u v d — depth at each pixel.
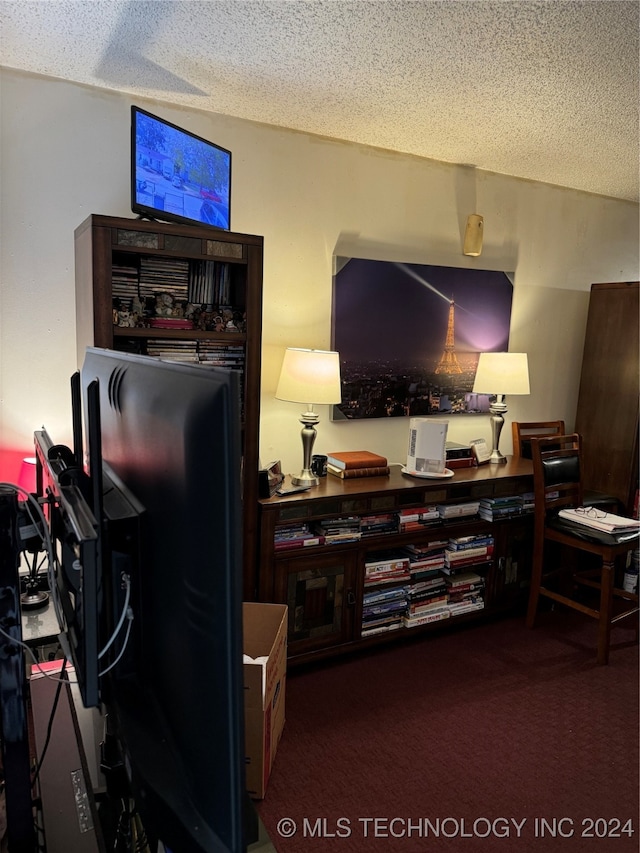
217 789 0.50
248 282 2.20
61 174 2.30
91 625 0.59
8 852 0.84
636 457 3.51
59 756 1.05
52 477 0.84
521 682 2.44
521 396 3.71
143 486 0.64
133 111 1.93
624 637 2.86
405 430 3.26
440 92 2.31
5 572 0.79
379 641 2.65
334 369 2.55
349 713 2.20
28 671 1.39
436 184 3.17
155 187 2.04
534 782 1.86
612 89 2.24
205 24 1.84
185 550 0.52
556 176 3.42
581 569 3.39
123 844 0.89
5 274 2.26
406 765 1.92
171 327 2.14
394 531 2.64
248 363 2.24
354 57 2.04
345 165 2.89
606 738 2.08
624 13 1.73
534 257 3.58
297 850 1.59
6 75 2.17
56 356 2.37
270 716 1.82
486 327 3.42
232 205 2.64
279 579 2.39
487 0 1.67
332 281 2.94
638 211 4.01
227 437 0.46
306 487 2.54
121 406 0.73
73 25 1.86
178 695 0.56
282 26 1.84
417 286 3.15
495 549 2.93
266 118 2.62
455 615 2.83
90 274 1.95
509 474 2.97
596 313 3.72
